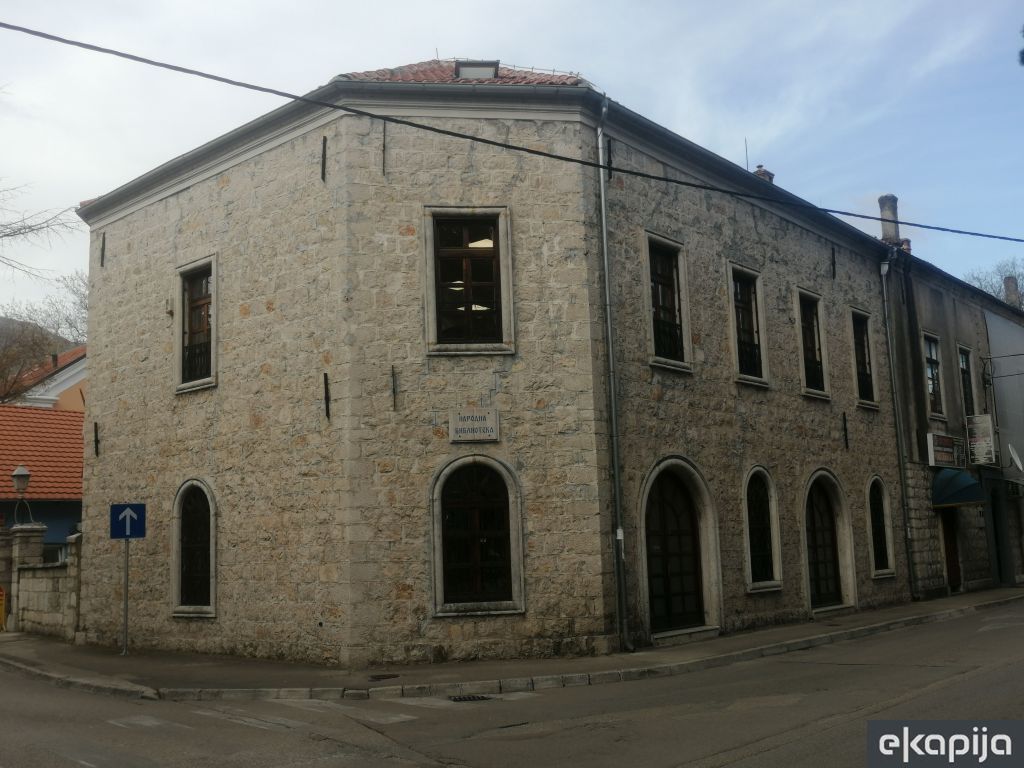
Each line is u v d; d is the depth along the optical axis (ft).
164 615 56.95
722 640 55.11
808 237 72.90
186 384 57.21
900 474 81.51
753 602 60.70
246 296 54.24
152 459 59.21
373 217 49.65
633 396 53.36
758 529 62.75
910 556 80.59
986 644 49.39
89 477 64.08
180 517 57.06
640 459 53.06
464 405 49.01
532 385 49.62
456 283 50.42
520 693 40.32
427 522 47.91
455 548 48.39
